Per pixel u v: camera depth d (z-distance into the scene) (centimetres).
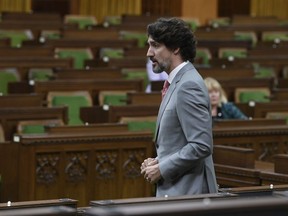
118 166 1573
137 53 2966
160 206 562
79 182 1539
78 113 2083
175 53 957
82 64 2906
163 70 964
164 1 4525
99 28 3412
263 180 1314
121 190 1580
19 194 1506
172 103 945
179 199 840
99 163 1555
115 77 2455
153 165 957
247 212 555
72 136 1523
